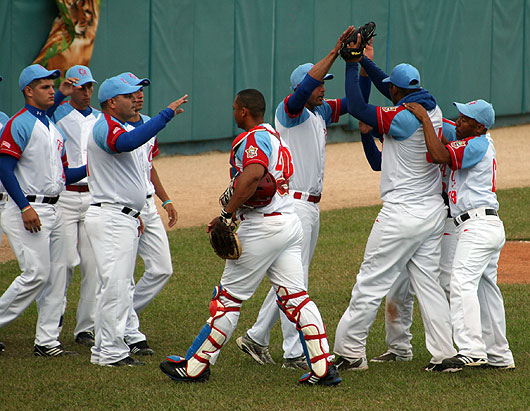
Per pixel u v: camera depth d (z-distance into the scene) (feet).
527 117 290.56
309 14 237.66
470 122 66.69
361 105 65.10
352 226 141.08
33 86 71.82
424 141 65.10
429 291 66.49
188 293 98.27
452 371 64.80
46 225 72.23
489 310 66.74
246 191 58.34
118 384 63.10
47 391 61.52
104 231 68.44
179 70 220.23
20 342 78.59
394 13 246.88
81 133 81.76
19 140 70.38
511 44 275.80
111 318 68.74
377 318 86.79
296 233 62.18
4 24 192.13
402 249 65.62
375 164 74.90
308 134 69.51
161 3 214.07
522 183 189.37
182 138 225.35
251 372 66.95
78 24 197.77
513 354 70.85
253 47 231.50
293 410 56.34
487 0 265.54
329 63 65.41
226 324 62.39
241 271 61.57
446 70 258.98
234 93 232.32
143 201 70.49
